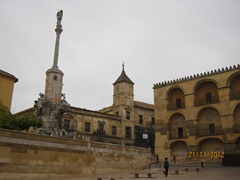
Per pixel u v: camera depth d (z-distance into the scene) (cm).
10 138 2388
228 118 4759
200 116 5253
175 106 5650
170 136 5531
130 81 6738
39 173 2522
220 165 4394
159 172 3181
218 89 4988
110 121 6103
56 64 3897
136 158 3719
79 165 2920
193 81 5369
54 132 3447
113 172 3300
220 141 4903
